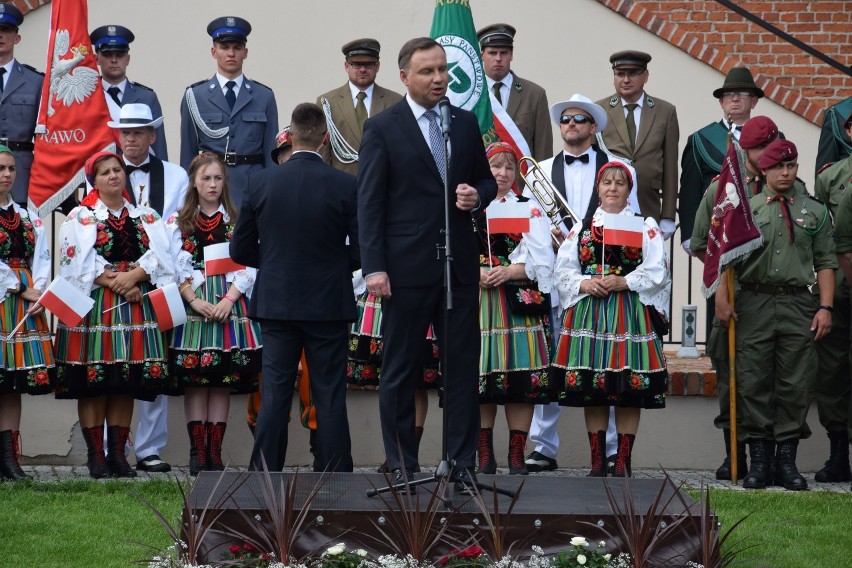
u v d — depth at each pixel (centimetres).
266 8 1664
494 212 1063
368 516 715
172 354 1083
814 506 982
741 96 1227
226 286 1097
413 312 781
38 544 838
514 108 1257
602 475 1062
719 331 1122
